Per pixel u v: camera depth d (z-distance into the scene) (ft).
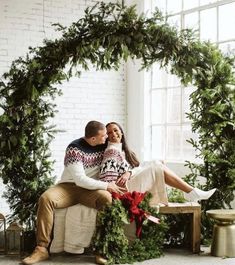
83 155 15.10
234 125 16.34
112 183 14.80
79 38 16.22
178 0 24.06
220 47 21.68
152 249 14.96
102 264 14.10
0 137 15.78
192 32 16.89
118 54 16.81
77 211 14.70
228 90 16.70
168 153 24.48
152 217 14.84
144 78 25.55
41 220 14.51
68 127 24.71
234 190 17.35
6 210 22.88
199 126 17.17
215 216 14.89
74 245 14.65
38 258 14.29
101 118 25.73
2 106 16.07
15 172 16.16
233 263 14.15
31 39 23.50
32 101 16.07
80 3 24.71
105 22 16.21
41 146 16.35
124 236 14.33
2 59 22.81
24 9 23.34
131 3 25.72
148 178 15.38
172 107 24.31
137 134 25.86
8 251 15.25
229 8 21.33
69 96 24.72
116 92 26.18
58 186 15.01
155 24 16.51
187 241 16.03
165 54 16.53
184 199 16.42
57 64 16.14
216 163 16.71
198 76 16.83
